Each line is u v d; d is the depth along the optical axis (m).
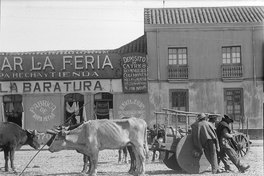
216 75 32.31
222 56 32.44
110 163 19.69
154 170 16.64
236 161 15.62
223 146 15.77
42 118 32.09
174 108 32.31
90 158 15.16
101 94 32.44
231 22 31.97
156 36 32.44
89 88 32.28
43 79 32.25
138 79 32.16
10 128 16.95
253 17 32.56
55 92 32.28
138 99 32.09
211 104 32.16
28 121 32.03
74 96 32.38
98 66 32.28
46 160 21.75
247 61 32.22
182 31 32.47
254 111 31.86
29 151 27.48
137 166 14.89
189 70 32.31
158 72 32.31
